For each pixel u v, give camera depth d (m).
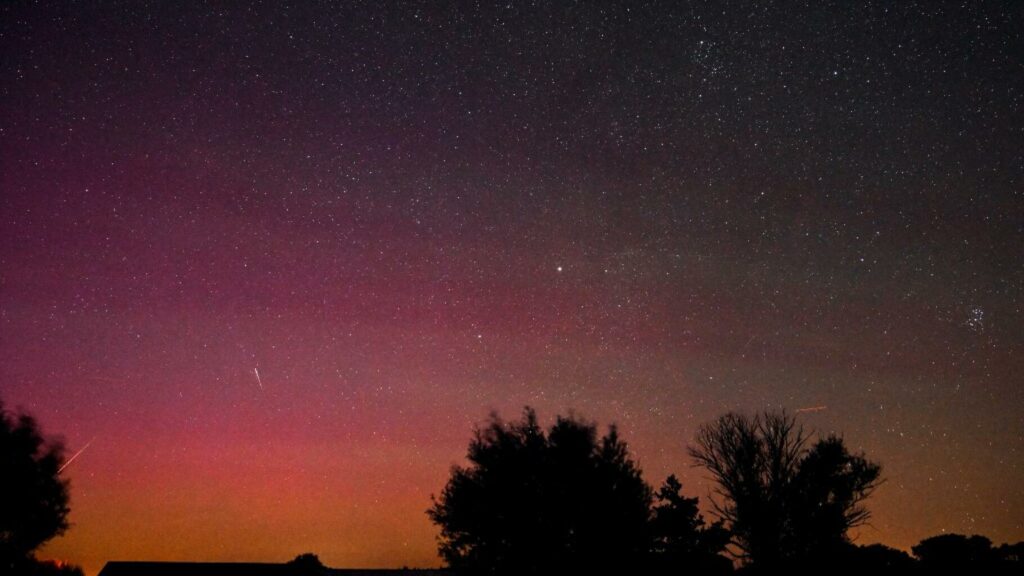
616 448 20.31
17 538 17.53
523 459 19.72
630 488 19.67
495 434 20.44
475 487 19.67
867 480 22.80
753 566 21.61
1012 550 22.69
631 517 19.41
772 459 22.95
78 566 18.91
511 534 19.14
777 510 22.09
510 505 19.28
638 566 19.33
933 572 21.02
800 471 22.64
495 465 19.73
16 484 17.50
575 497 19.28
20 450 17.80
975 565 21.47
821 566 21.50
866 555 22.56
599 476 19.53
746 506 22.36
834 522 21.97
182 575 25.23
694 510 21.00
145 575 25.08
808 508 22.09
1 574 17.02
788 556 21.75
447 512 19.91
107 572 25.14
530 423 20.59
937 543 23.25
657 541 20.56
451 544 19.81
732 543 22.19
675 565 20.06
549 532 19.08
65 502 18.30
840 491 22.44
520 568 18.94
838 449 22.89
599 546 19.05
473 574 19.08
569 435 19.97
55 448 18.41
